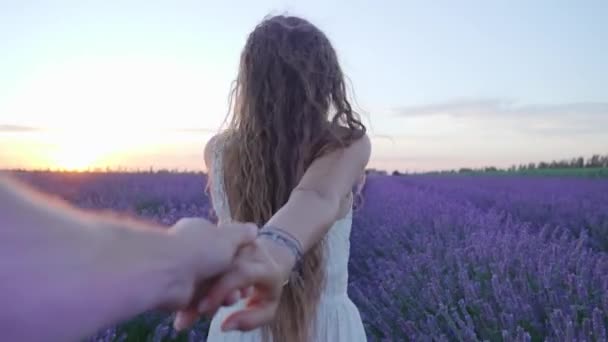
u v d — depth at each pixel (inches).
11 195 13.8
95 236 15.3
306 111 55.1
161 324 132.1
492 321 130.1
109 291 14.7
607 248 269.4
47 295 12.8
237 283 25.6
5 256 12.7
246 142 59.1
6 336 12.0
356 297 198.5
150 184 528.7
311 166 46.8
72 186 490.9
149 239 18.4
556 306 133.8
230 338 68.6
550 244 195.2
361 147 51.6
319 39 58.5
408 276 185.5
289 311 57.4
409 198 490.0
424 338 130.6
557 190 607.5
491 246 196.9
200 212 301.7
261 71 58.0
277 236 35.5
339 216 62.1
